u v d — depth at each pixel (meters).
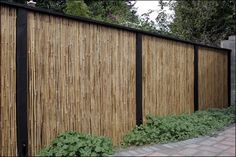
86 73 4.94
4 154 3.93
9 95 3.98
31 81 4.22
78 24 4.82
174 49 6.87
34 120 4.25
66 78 4.65
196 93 7.63
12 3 3.95
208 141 5.23
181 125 5.67
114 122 5.41
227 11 11.76
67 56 4.66
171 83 6.75
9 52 3.98
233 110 7.69
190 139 5.41
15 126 4.04
